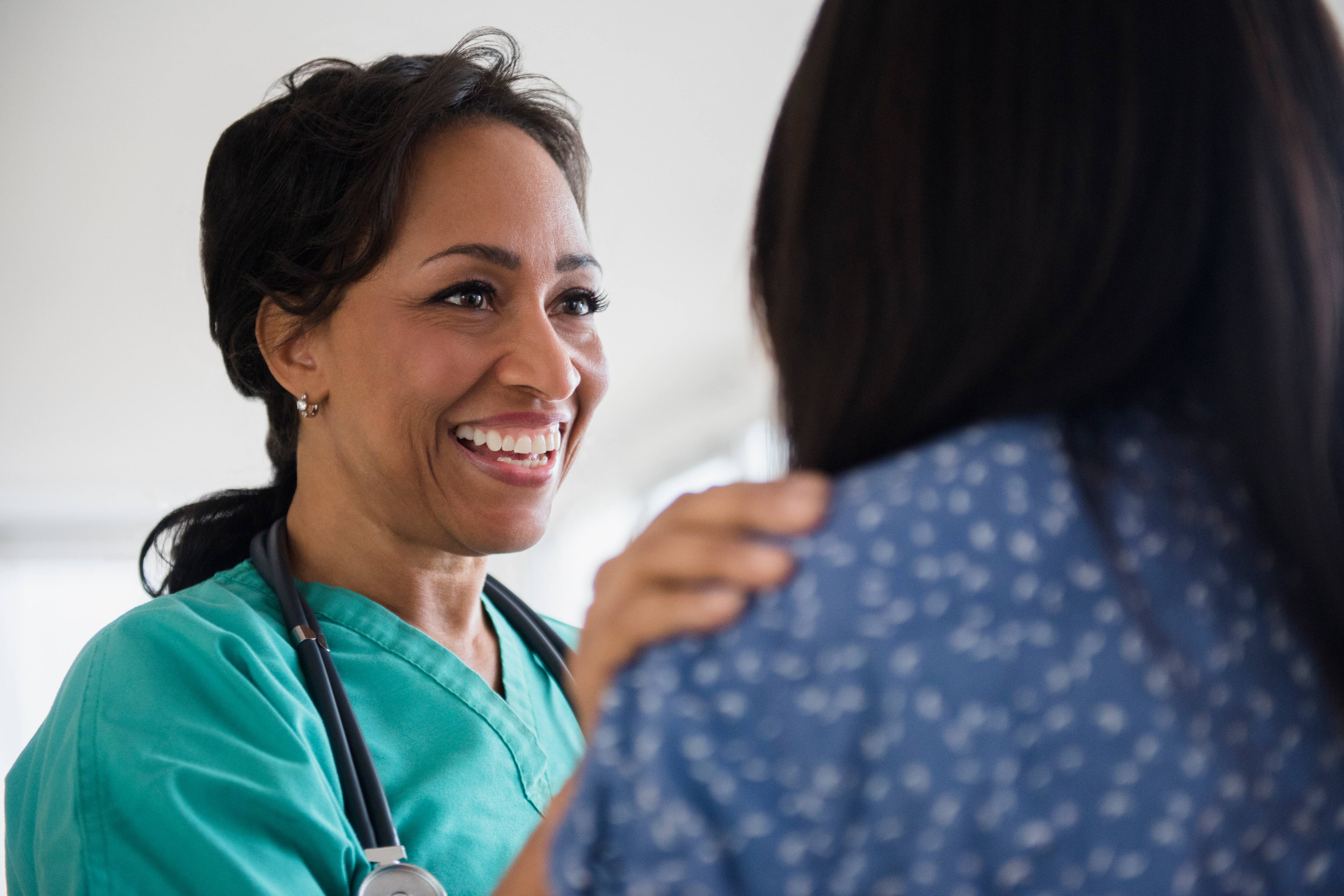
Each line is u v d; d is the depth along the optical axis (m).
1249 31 0.48
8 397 5.75
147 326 4.99
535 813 1.02
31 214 4.10
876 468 0.46
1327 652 0.46
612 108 3.71
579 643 0.48
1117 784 0.42
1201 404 0.49
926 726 0.41
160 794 0.82
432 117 1.03
